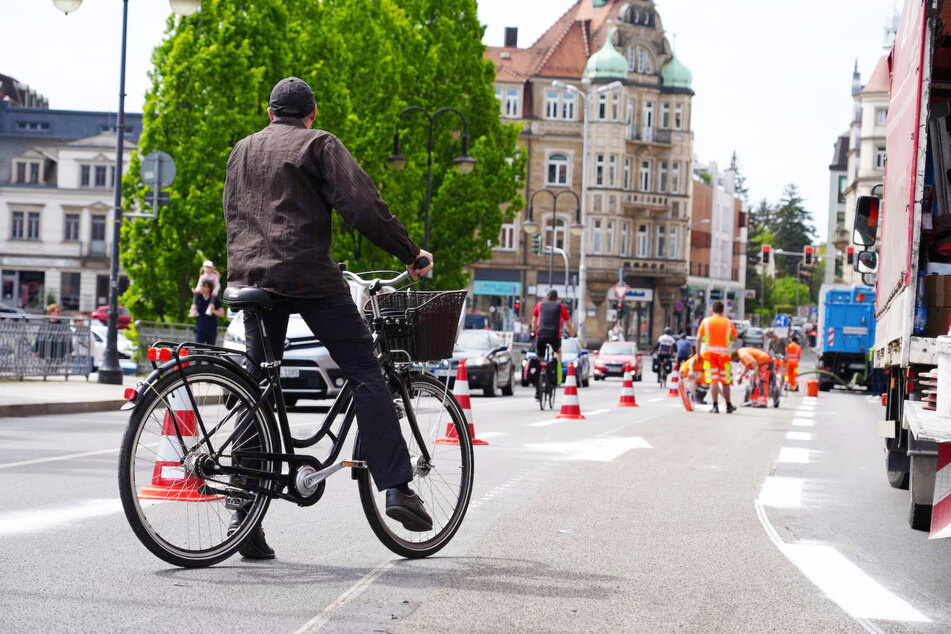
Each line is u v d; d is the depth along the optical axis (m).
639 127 100.00
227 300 6.79
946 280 10.64
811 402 36.31
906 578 7.62
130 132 110.88
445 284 52.78
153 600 6.11
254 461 6.86
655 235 101.69
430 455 7.58
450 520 7.75
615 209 98.12
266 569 7.00
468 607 6.17
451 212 52.12
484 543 8.27
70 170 107.75
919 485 9.70
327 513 9.47
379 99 49.28
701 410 28.39
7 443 15.38
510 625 5.82
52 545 7.71
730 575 7.41
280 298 6.82
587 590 6.74
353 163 6.82
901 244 10.85
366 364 6.98
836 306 48.50
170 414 6.61
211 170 42.44
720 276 134.62
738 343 108.19
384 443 6.96
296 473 6.96
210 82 42.44
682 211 102.06
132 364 36.09
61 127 111.44
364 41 49.47
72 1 24.05
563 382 44.91
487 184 53.50
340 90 46.00
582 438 18.19
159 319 42.72
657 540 8.69
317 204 6.82
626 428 20.83
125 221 42.75
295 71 45.09
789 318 62.19
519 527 9.08
